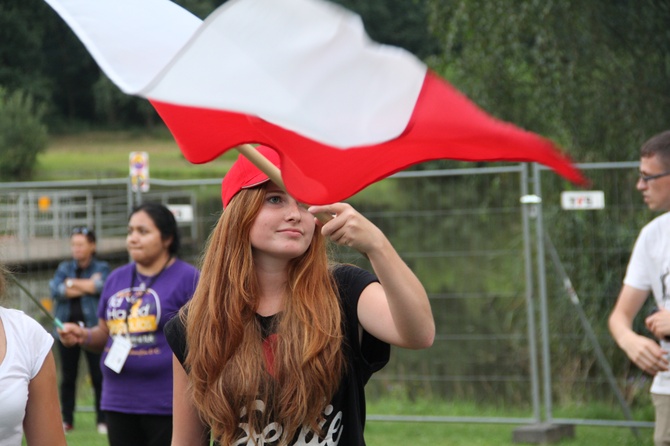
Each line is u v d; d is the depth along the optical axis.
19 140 45.03
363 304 3.07
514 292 9.99
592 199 8.96
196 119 2.41
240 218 3.13
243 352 3.04
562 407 9.77
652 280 4.81
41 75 55.75
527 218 9.17
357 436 3.07
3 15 52.19
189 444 3.31
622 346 4.71
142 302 5.91
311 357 2.97
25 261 11.03
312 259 3.13
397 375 10.05
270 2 1.78
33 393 3.31
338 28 1.81
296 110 1.82
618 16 14.55
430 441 9.06
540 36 14.85
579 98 14.53
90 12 2.16
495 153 1.96
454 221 9.82
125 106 61.75
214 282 3.15
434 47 42.31
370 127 1.85
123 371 5.84
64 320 9.91
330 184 2.37
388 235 9.91
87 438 9.37
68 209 12.48
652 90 14.36
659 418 4.71
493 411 9.75
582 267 10.39
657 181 4.77
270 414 3.00
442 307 9.89
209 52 1.80
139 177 10.41
